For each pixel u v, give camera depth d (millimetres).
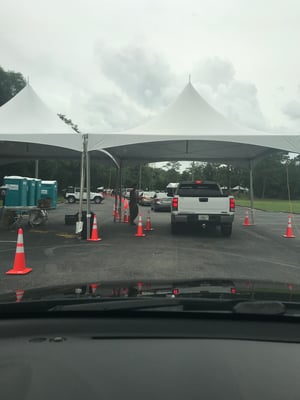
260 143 11258
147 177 86000
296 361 1614
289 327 1782
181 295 2102
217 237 13281
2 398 1467
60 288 2381
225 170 85750
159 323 1796
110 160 18359
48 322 1799
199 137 11375
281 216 25922
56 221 18672
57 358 1614
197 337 1727
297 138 11180
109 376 1538
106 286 2428
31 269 7688
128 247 10688
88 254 9523
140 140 11508
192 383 1511
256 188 76688
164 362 1591
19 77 44250
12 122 12797
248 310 1814
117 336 1734
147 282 2600
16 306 1880
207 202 12836
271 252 10242
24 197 18406
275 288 2406
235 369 1567
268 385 1508
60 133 11586
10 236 12977
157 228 15961
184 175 94938
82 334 1750
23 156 19203
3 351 1658
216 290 2279
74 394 1484
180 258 9094
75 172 66125
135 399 1470
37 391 1489
